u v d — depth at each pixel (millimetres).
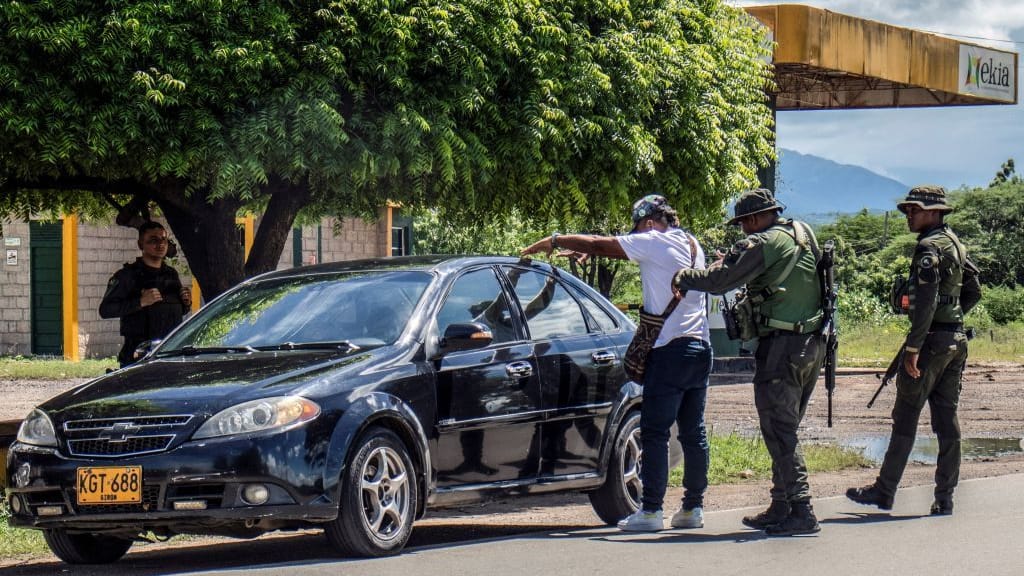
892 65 34969
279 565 6984
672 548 7301
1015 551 6930
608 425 8828
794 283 7910
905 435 8883
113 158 10289
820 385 24656
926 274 8672
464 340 7645
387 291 8086
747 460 13336
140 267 10836
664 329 8133
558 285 9023
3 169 10836
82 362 27406
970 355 34062
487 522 10055
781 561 6777
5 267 30266
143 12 9703
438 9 10656
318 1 10594
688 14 13594
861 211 97250
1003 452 14930
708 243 32969
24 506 7148
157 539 9055
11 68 9398
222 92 10109
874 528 8039
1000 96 39125
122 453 6887
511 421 8094
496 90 11469
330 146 10523
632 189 13180
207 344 8109
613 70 12117
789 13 31672
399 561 6969
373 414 7160
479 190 12312
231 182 10117
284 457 6773
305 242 32656
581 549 7328
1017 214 86562
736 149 14117
